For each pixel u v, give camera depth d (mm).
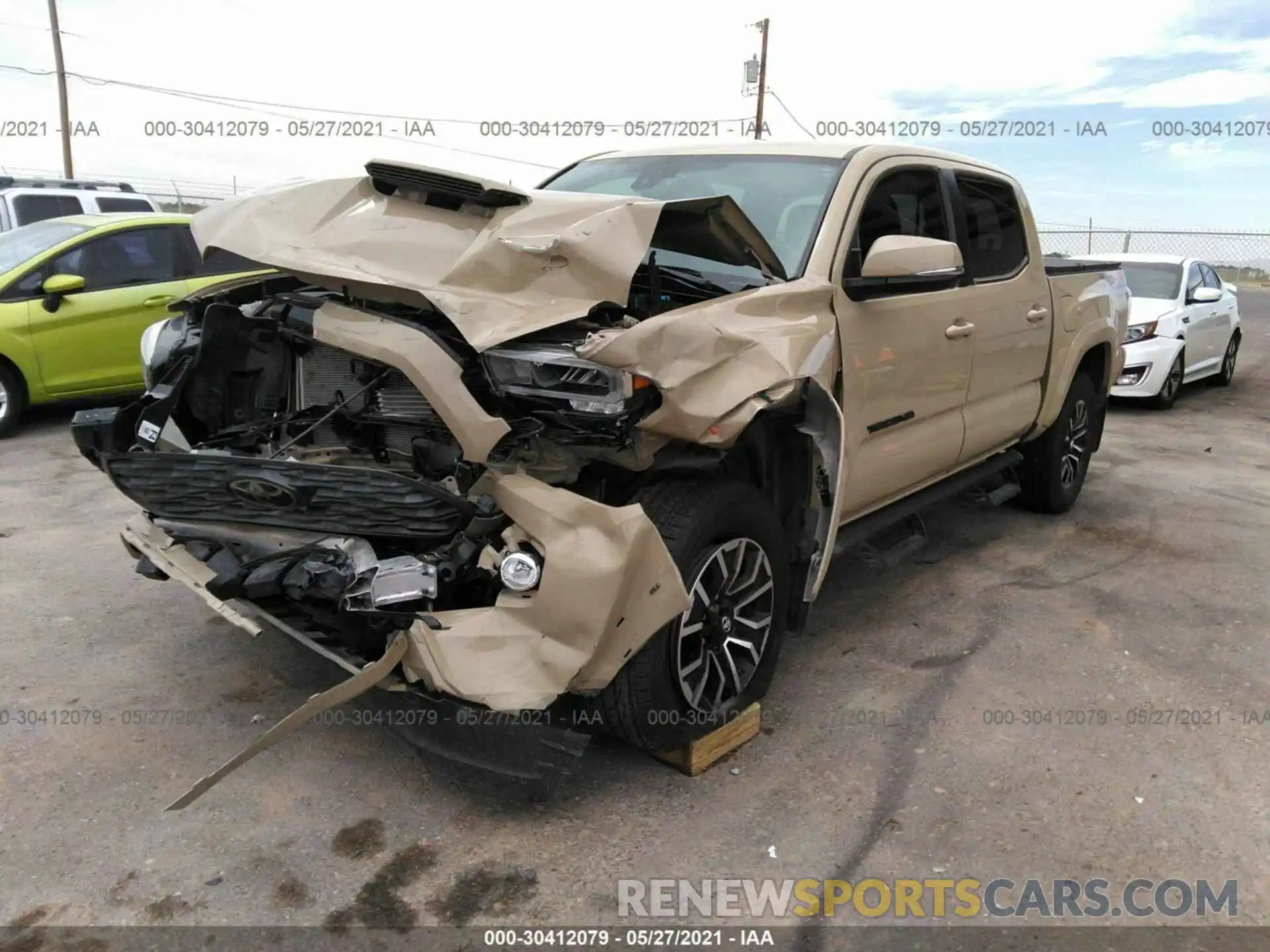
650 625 2678
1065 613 4539
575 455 2781
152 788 2900
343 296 2979
